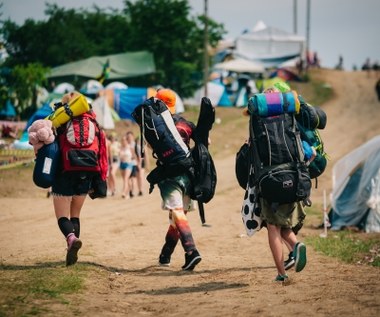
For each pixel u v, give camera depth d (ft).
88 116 48.21
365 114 310.86
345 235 76.59
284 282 42.11
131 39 351.87
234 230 77.82
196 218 91.45
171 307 36.96
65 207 47.78
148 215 93.35
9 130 224.74
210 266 52.03
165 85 331.57
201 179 48.14
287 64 428.15
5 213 98.37
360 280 42.98
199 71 338.34
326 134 259.39
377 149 83.66
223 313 34.55
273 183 40.42
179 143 47.44
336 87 391.24
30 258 52.34
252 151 41.86
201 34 342.64
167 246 51.80
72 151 47.01
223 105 330.54
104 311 35.65
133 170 123.03
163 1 337.52
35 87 273.13
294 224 42.78
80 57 364.38
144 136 47.91
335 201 86.79
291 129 41.52
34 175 46.96
